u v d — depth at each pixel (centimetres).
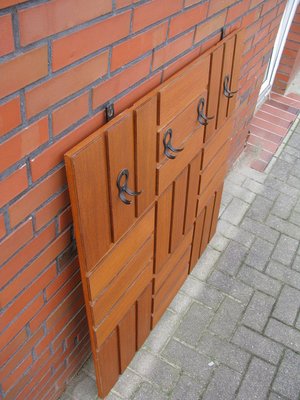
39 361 163
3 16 79
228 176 336
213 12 160
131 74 127
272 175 341
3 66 85
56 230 131
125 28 114
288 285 261
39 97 97
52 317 156
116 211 138
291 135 387
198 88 163
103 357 176
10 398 155
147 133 138
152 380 211
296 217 307
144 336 219
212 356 222
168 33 136
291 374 217
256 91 308
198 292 252
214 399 206
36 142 103
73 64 102
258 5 217
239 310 244
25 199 109
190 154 179
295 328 238
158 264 193
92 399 202
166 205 175
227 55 179
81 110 113
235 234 290
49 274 139
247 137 354
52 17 90
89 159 114
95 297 148
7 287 120
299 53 424
